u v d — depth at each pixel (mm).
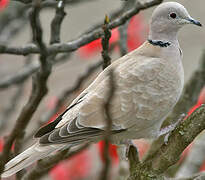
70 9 18547
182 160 13547
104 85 9828
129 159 10133
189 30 18078
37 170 9641
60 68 17172
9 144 9297
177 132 8555
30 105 9289
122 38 12148
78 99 10164
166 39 10773
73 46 10352
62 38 17844
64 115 9969
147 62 10328
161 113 10336
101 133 9633
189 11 18422
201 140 12992
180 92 10633
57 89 16891
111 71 7223
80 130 9562
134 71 10195
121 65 10383
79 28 18125
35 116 15180
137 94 10078
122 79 10117
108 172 7016
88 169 13906
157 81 10227
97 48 13609
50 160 9617
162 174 8742
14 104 14359
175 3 11008
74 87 12844
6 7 14398
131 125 10125
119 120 10016
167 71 10359
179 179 9648
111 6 18688
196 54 17641
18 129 9289
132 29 14352
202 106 8484
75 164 13742
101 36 10438
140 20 14867
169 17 10828
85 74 12742
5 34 14617
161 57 10500
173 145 8578
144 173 8727
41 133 9734
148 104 10125
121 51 12148
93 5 18688
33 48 10023
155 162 8688
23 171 10117
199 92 12945
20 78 13711
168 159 8625
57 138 9406
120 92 10031
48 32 18234
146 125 10297
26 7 14453
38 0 8453
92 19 18344
